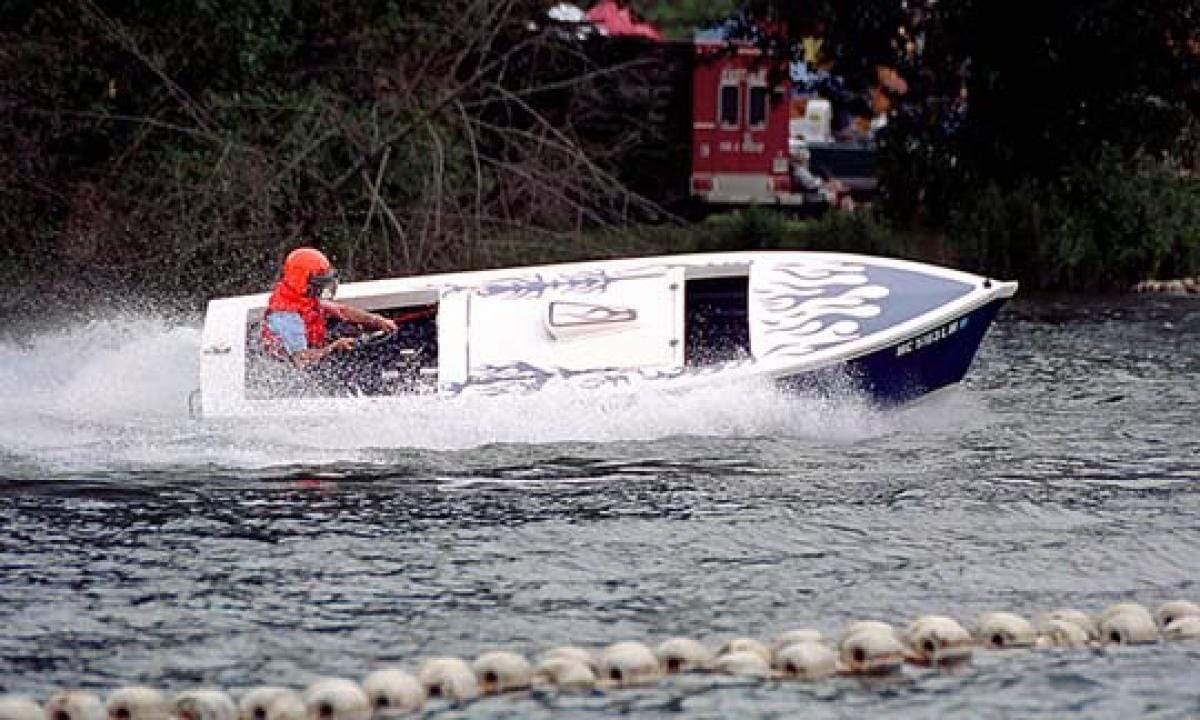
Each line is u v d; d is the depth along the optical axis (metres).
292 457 46.19
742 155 118.19
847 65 109.12
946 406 52.25
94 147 84.50
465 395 48.34
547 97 94.88
